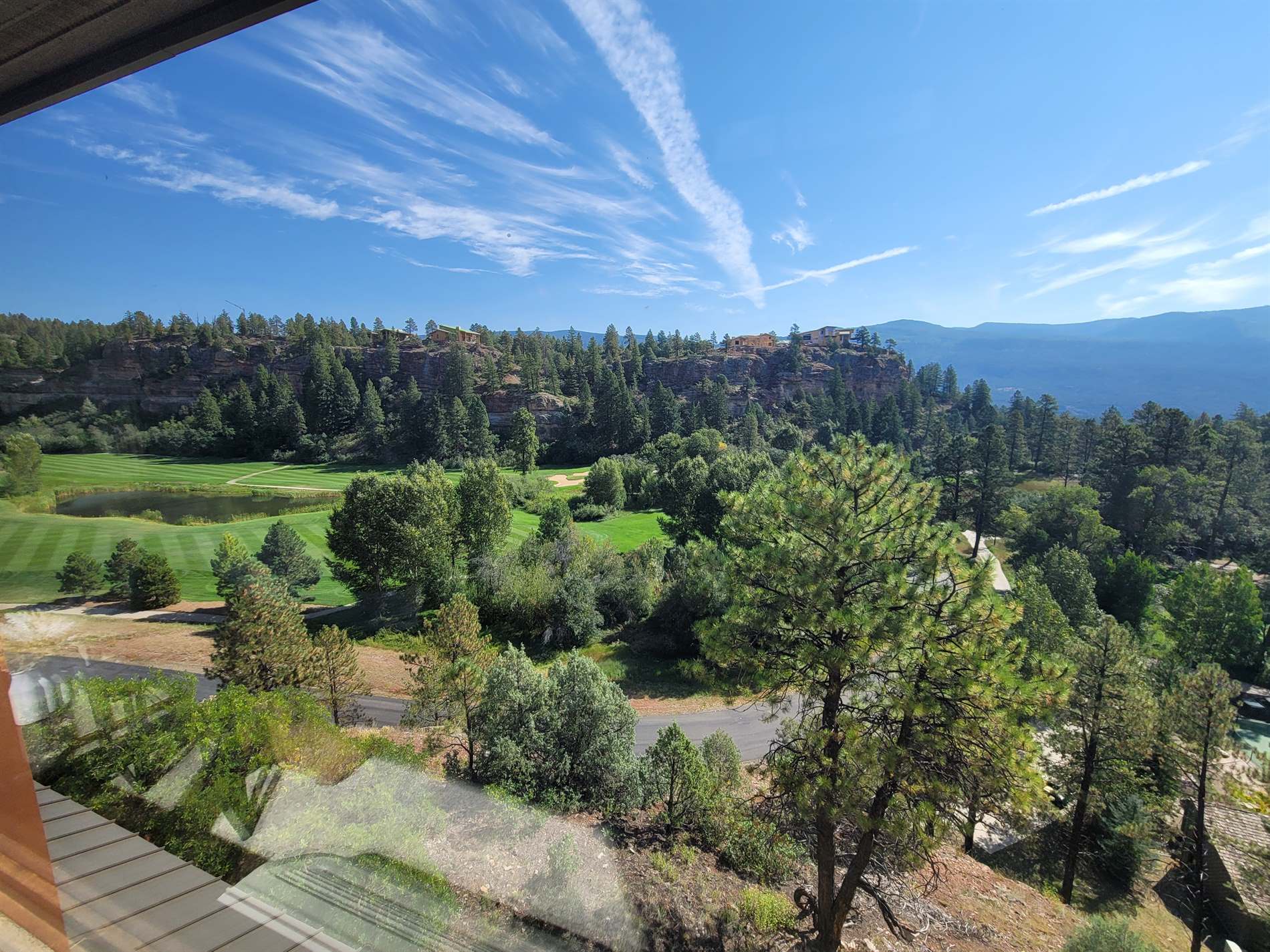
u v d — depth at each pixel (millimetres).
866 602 7672
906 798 7270
